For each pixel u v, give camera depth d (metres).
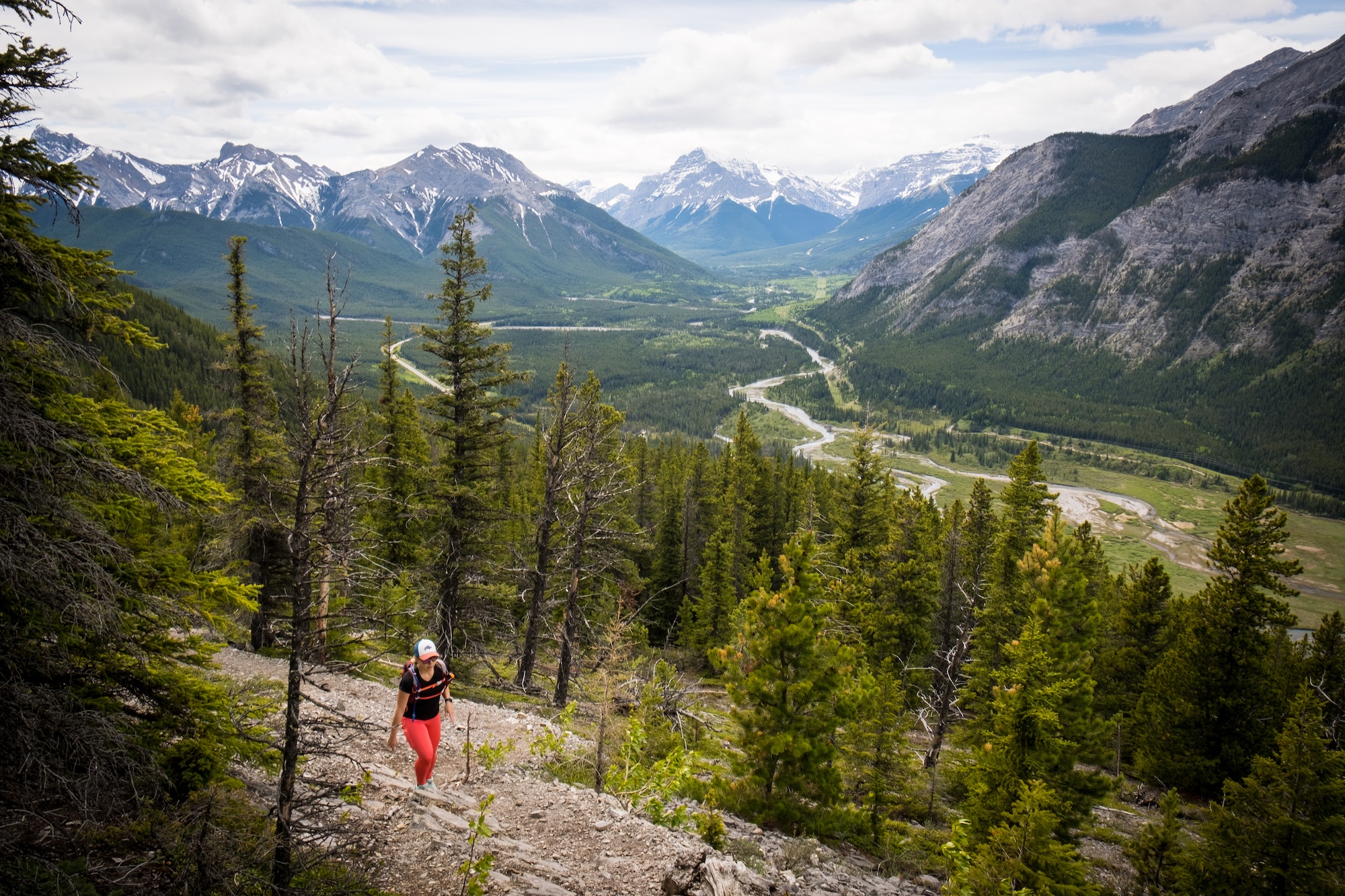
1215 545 29.44
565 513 27.14
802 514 55.47
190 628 9.79
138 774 8.34
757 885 10.06
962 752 29.77
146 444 9.93
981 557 40.03
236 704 10.28
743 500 50.84
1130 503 177.38
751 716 16.97
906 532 39.44
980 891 14.45
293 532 7.51
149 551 10.10
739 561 48.88
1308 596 130.62
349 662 7.97
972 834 19.00
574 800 11.73
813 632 16.80
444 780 11.96
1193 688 28.98
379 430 26.31
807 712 16.88
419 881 8.56
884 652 35.50
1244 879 17.92
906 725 21.56
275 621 7.71
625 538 27.58
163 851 7.54
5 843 7.03
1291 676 32.97
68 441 8.52
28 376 8.82
